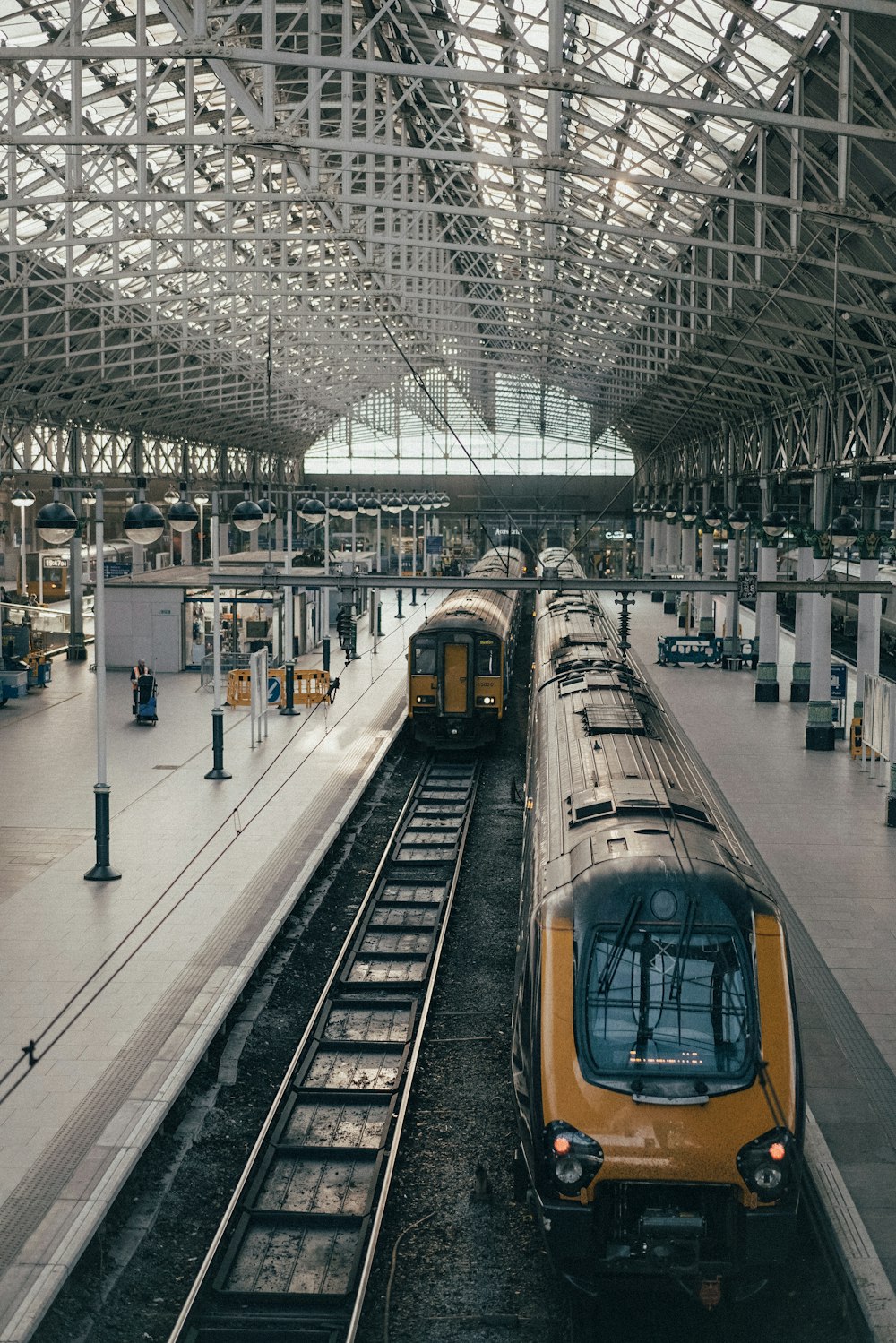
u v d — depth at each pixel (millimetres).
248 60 19391
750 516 40125
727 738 36375
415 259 39500
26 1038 15156
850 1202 11570
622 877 11969
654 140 29406
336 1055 16141
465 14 25875
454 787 31859
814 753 34188
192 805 27125
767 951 11703
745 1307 10977
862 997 16703
